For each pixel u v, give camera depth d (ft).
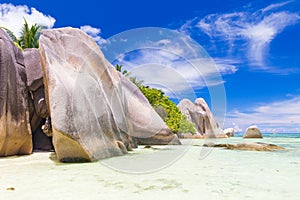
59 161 15.11
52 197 7.69
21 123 18.69
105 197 7.76
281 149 25.71
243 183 9.80
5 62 18.13
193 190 8.69
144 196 7.90
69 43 19.20
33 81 21.12
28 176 10.92
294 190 8.76
